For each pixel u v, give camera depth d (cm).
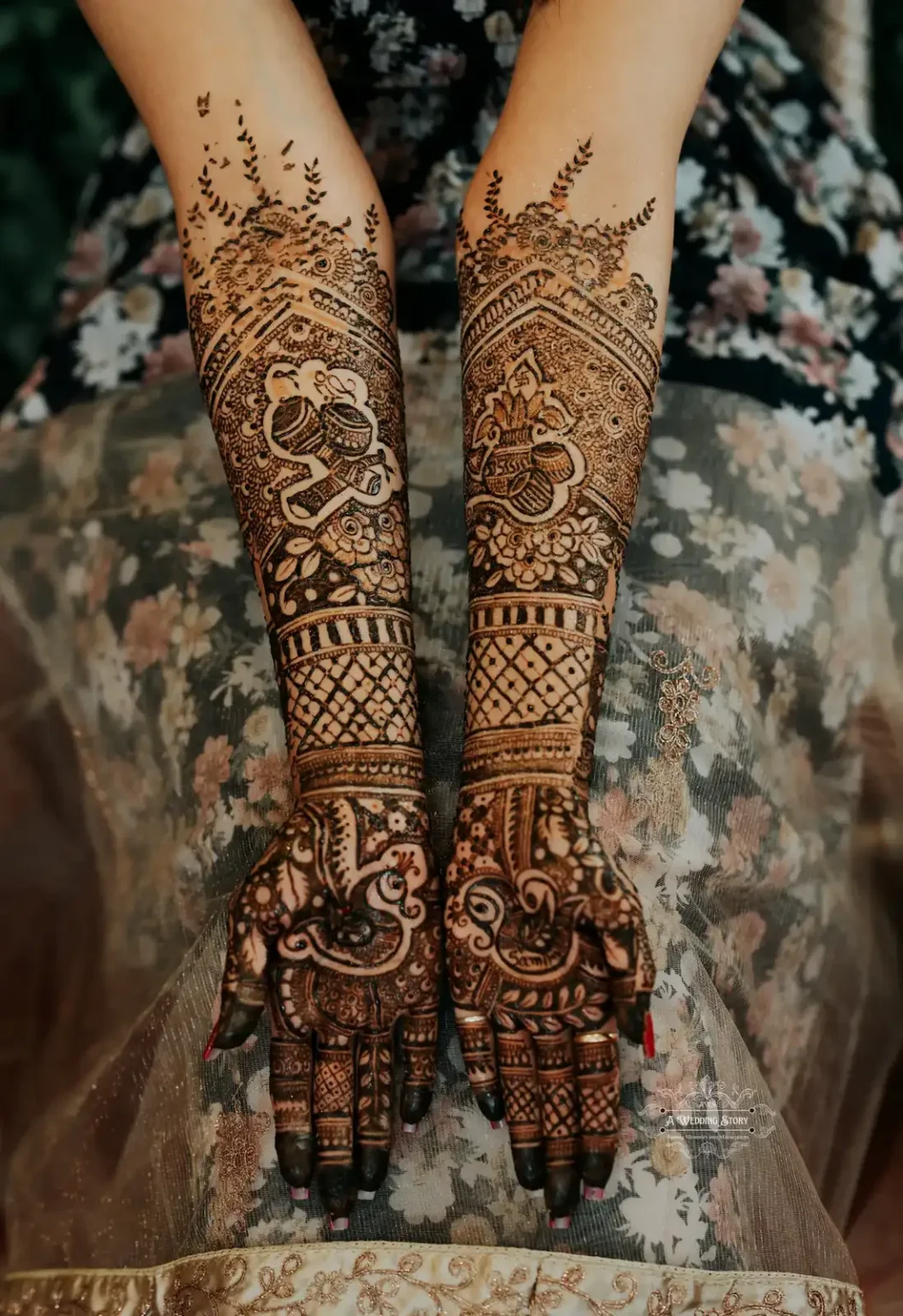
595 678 63
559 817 59
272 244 68
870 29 104
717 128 84
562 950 58
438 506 75
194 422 82
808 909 75
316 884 60
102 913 90
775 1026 73
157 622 75
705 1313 56
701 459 76
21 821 100
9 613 87
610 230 68
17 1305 63
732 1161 59
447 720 68
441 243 82
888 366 83
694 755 67
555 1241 57
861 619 80
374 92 83
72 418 84
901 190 113
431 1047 60
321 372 66
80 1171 67
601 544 64
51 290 123
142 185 88
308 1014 59
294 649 64
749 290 81
